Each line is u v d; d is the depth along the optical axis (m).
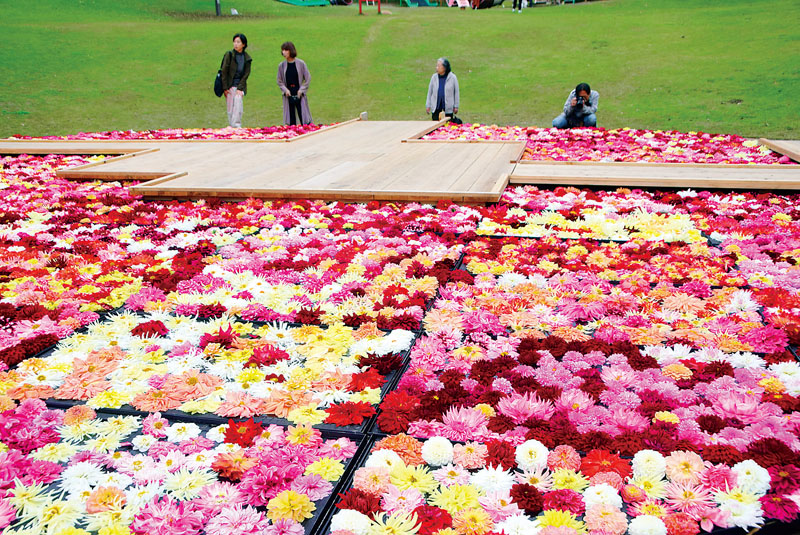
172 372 2.65
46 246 4.29
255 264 3.88
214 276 3.71
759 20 21.94
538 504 1.89
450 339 2.86
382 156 7.05
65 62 18.72
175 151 7.64
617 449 2.12
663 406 2.35
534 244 4.20
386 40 21.95
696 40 20.38
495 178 5.70
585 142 8.48
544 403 2.36
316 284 3.53
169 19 25.58
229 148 7.85
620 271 3.65
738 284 3.45
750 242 4.14
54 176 6.64
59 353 2.82
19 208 5.31
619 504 1.88
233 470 2.03
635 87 15.96
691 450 2.11
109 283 3.62
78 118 13.92
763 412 2.27
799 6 23.33
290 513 1.84
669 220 4.59
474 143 8.07
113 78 17.48
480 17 26.47
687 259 3.79
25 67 17.89
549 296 3.34
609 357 2.70
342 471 2.04
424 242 4.23
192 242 4.38
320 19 26.17
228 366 2.67
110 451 2.15
